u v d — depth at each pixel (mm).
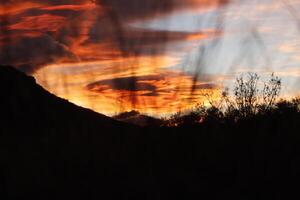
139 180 4324
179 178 4402
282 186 4461
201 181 4457
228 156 4641
